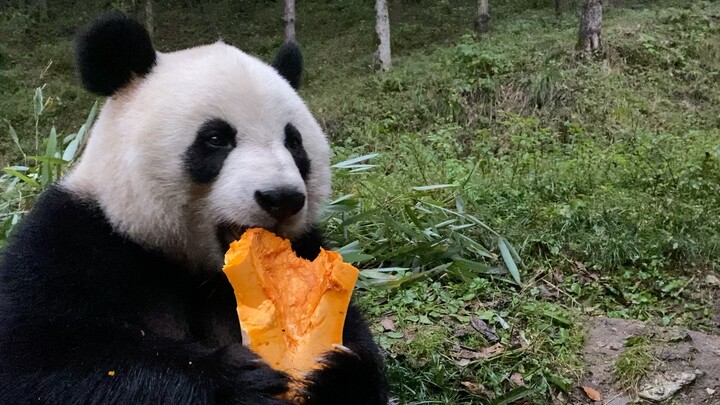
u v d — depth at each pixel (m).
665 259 1.84
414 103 4.18
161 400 0.80
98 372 0.81
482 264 1.71
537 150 2.98
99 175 0.94
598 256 1.84
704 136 3.22
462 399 1.33
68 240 0.90
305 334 0.88
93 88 0.97
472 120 3.93
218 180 0.90
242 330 0.87
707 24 4.88
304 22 7.66
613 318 1.60
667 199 2.13
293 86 1.18
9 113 5.33
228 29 7.95
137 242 0.93
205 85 0.91
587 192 2.34
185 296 1.01
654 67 4.34
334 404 0.90
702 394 1.36
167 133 0.90
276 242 0.89
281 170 0.87
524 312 1.58
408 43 6.21
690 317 1.64
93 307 0.88
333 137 4.15
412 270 1.75
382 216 1.76
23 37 7.23
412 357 1.43
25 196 1.70
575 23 5.41
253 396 0.82
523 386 1.34
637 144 3.00
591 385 1.39
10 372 0.83
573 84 4.02
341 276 0.90
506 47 4.67
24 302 0.86
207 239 0.94
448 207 2.03
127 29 0.96
